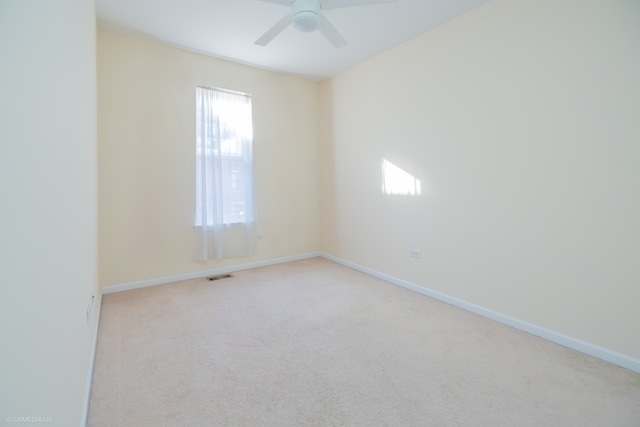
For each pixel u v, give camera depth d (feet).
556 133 7.23
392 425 4.77
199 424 4.77
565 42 7.00
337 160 14.56
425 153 10.40
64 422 3.29
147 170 11.09
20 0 2.24
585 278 6.88
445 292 9.95
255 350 6.97
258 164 13.88
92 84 7.43
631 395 5.47
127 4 8.63
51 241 2.93
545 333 7.55
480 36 8.66
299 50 11.62
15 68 2.14
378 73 12.10
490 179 8.60
